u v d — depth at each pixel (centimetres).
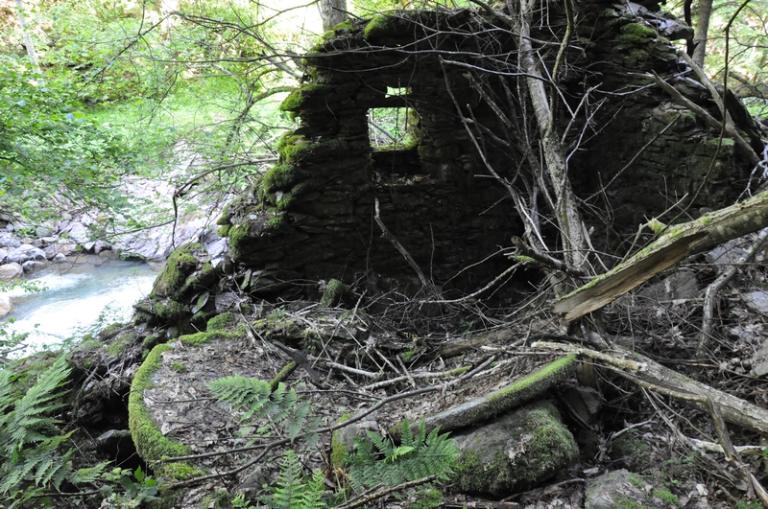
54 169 640
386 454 238
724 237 266
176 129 791
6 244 998
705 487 271
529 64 489
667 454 297
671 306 409
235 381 262
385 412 336
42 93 678
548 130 441
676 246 283
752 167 491
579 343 344
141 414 334
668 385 305
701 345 359
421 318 511
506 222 590
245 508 247
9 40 1134
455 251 579
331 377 395
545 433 280
